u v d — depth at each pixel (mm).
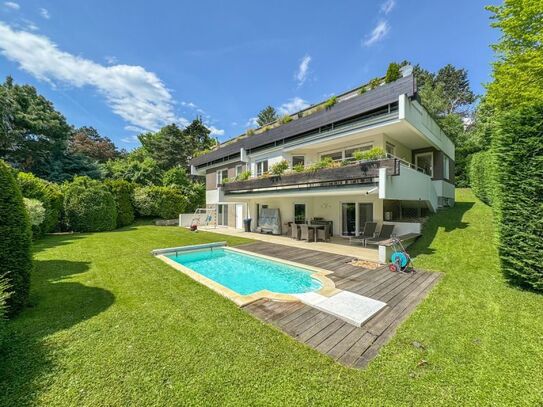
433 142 12227
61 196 15305
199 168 23625
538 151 4879
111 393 2414
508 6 10297
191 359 2941
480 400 2340
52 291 5211
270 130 14445
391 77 9266
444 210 12672
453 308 4316
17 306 4203
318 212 14023
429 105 30484
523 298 4609
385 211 11547
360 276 6391
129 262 7816
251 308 4445
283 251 9961
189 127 39281
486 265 6391
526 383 2539
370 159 8125
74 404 2281
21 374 2656
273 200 16391
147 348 3162
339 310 4242
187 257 9977
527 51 9883
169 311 4273
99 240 12391
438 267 6746
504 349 3109
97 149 37344
